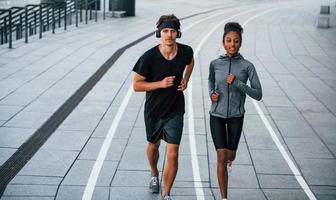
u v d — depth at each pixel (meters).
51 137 8.32
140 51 16.38
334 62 15.80
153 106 5.69
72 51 15.95
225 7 35.00
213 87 5.96
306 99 11.26
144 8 31.66
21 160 7.31
